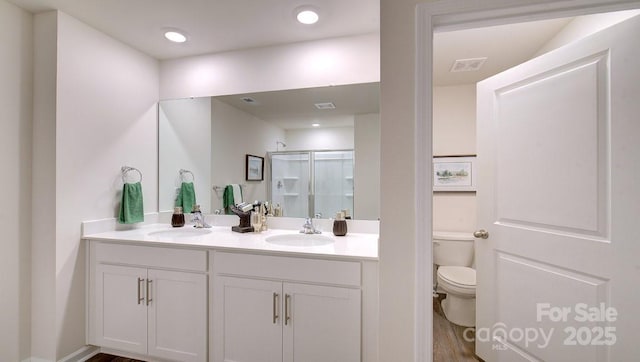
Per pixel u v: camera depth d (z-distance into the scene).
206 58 2.25
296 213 2.13
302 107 2.09
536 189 1.43
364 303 1.38
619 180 1.13
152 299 1.68
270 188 2.16
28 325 1.68
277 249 1.50
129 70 2.11
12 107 1.62
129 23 1.82
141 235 1.87
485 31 1.81
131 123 2.13
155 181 2.35
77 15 1.73
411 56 1.15
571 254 1.28
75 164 1.77
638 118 1.08
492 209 1.67
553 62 1.36
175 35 1.96
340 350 1.40
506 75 1.58
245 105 2.18
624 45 1.12
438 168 2.76
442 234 2.62
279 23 1.81
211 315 1.60
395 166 1.17
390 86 1.16
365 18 1.75
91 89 1.86
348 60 1.98
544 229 1.39
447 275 2.32
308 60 2.04
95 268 1.80
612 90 1.15
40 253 1.69
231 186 2.23
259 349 1.51
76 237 1.78
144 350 1.69
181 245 1.62
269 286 1.49
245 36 1.97
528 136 1.47
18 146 1.65
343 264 1.39
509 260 1.57
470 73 2.47
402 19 1.16
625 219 1.12
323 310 1.42
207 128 2.26
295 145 2.12
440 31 1.22
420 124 1.14
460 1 1.09
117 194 2.04
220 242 1.67
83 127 1.82
